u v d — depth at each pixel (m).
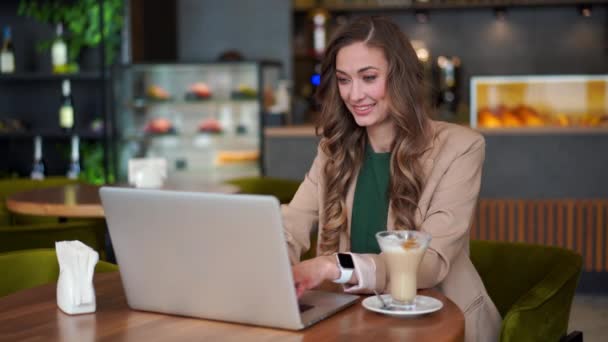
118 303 1.71
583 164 4.84
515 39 6.68
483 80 5.96
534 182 4.89
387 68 1.91
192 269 1.54
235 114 5.80
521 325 1.80
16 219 4.14
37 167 6.24
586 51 6.60
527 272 2.26
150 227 1.55
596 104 5.84
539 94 5.91
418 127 1.93
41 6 6.31
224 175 5.83
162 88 5.85
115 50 6.20
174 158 5.92
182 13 6.36
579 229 4.86
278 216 1.40
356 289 1.69
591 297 4.74
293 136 5.35
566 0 6.38
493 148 4.92
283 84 5.81
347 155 2.06
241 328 1.50
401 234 1.56
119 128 5.89
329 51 2.00
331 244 2.04
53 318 1.61
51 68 6.38
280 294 1.46
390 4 6.56
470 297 1.96
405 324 1.49
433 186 1.93
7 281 2.23
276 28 6.21
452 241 1.84
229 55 5.97
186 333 1.48
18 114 6.45
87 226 3.40
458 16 6.73
